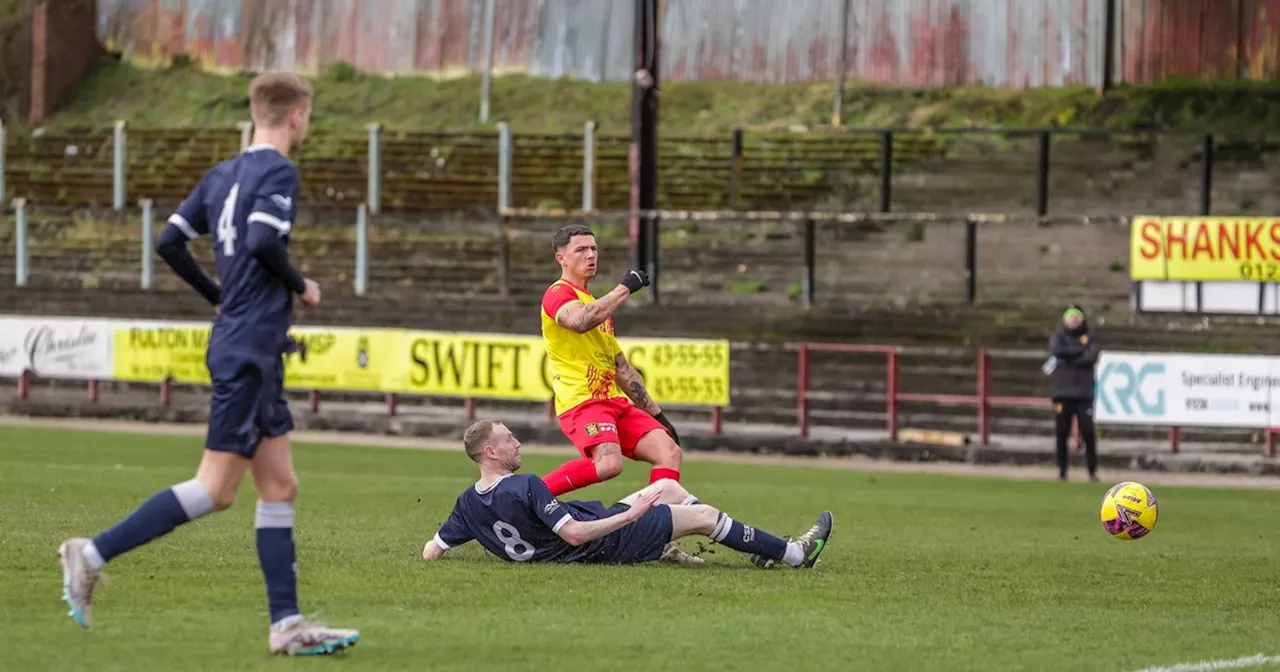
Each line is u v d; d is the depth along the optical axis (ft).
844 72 395.34
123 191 336.29
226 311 54.85
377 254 326.85
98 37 427.74
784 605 72.13
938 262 309.22
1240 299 254.68
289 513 56.54
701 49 413.18
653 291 287.48
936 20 395.55
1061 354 183.93
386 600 70.38
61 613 64.75
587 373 90.84
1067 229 313.53
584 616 67.05
